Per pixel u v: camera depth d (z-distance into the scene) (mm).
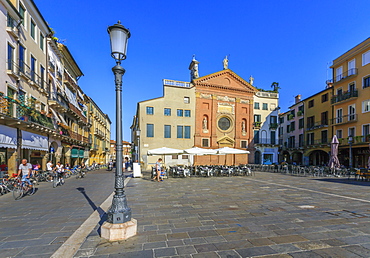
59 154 22594
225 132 34062
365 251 3961
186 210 6914
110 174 23125
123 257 3750
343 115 28359
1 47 13109
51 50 21531
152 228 5203
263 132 36250
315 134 34094
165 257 3742
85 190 11562
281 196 9289
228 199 8648
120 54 4988
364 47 25344
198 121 32562
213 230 5051
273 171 25859
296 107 40250
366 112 24859
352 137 24734
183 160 31094
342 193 10102
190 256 3773
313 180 16125
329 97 31484
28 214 6684
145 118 30250
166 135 30938
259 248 4082
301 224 5465
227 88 34438
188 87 32594
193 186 12570
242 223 5551
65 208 7422
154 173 17266
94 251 3977
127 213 4809
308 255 3803
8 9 13781
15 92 14672
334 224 5473
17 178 10664
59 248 4152
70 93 27891
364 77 25562
